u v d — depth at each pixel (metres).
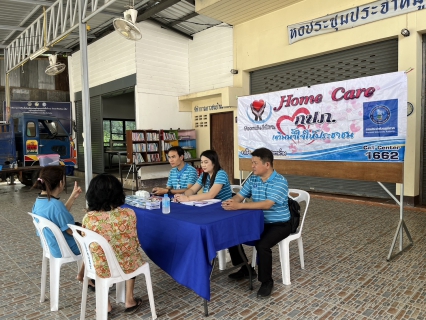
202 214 2.61
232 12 7.46
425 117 5.65
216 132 9.30
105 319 2.24
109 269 2.23
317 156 4.38
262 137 5.00
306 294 2.79
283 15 7.27
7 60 10.84
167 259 2.51
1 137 8.28
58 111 11.80
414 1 5.43
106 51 9.81
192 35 9.62
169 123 9.46
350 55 6.46
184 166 3.85
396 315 2.44
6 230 4.99
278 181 2.87
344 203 6.19
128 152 8.57
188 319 2.46
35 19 8.75
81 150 11.86
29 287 3.06
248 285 3.00
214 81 9.07
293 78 7.45
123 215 2.30
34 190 8.83
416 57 5.50
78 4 6.23
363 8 6.00
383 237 4.20
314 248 3.90
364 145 3.90
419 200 5.79
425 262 3.40
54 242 2.59
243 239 2.59
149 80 9.02
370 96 3.82
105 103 12.78
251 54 8.01
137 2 7.70
